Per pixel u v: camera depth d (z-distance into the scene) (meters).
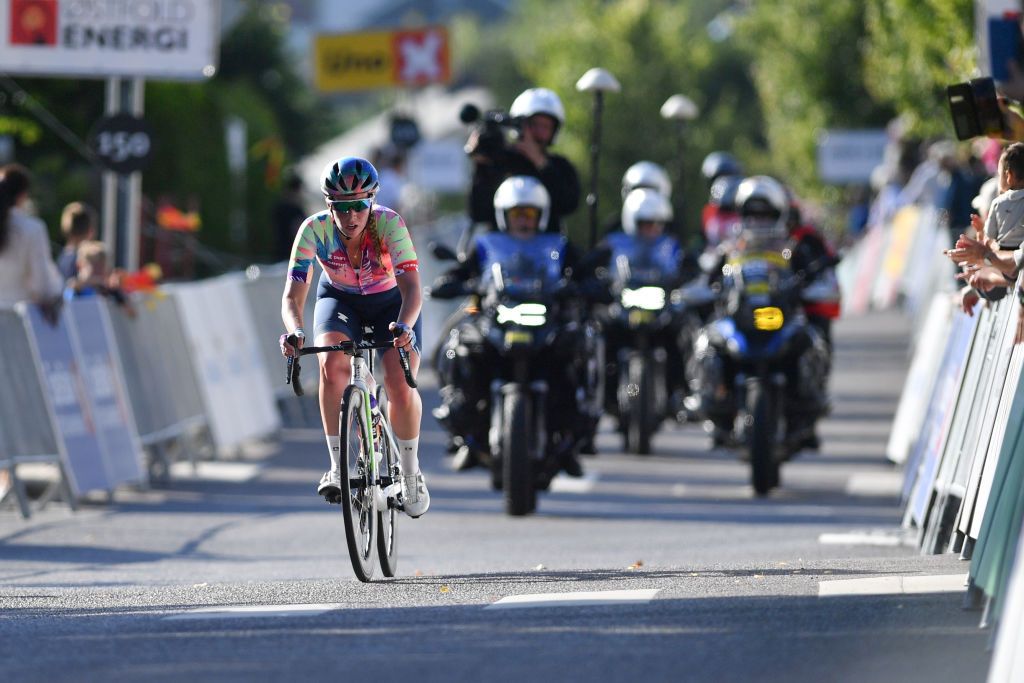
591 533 36.91
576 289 38.19
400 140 104.38
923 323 78.44
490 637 20.00
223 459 52.84
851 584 23.02
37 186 91.25
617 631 20.05
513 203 38.31
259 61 158.50
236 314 55.69
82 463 42.12
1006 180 27.45
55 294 41.72
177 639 20.70
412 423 27.72
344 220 25.95
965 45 52.28
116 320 45.47
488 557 32.97
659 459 52.44
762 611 21.08
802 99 129.12
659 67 181.38
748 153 189.12
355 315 27.12
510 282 37.69
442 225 112.62
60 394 41.69
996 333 26.88
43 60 55.47
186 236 82.81
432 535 37.00
